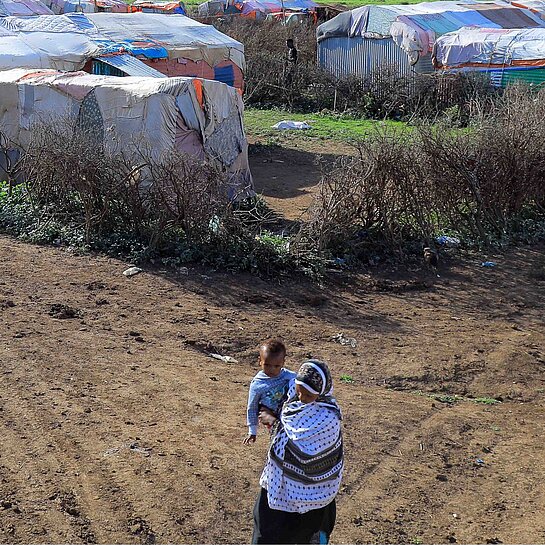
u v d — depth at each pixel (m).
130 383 7.54
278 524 4.35
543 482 6.36
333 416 4.29
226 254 11.55
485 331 9.92
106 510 5.43
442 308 10.63
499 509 5.90
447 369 8.73
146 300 10.04
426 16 31.30
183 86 14.07
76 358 8.05
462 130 15.50
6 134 15.66
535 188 14.36
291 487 4.29
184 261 11.43
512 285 11.59
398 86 28.44
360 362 8.76
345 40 32.19
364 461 6.43
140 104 13.91
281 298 10.54
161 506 5.53
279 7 47.22
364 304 10.60
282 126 26.09
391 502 5.87
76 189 12.31
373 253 12.27
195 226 11.70
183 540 5.19
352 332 9.60
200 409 7.09
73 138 12.88
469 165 13.55
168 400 7.22
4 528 5.14
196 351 8.69
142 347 8.57
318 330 9.57
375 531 5.48
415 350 9.20
